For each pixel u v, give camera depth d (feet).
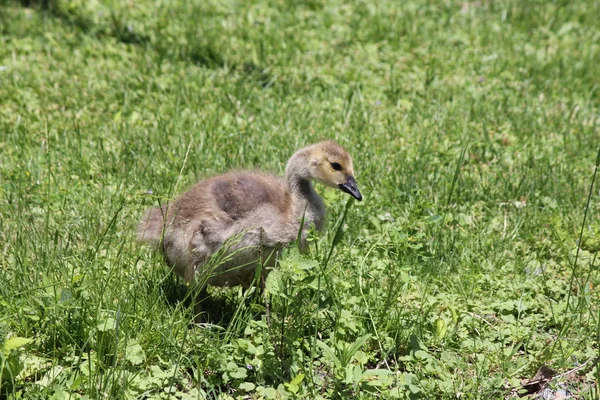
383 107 46.16
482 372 24.64
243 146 39.01
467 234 33.35
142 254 29.01
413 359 24.93
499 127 44.19
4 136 39.52
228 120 42.57
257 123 42.75
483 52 54.54
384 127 43.11
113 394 22.39
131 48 51.42
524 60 53.31
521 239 33.63
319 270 24.56
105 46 51.29
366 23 57.41
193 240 26.76
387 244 30.25
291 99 46.19
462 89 48.70
